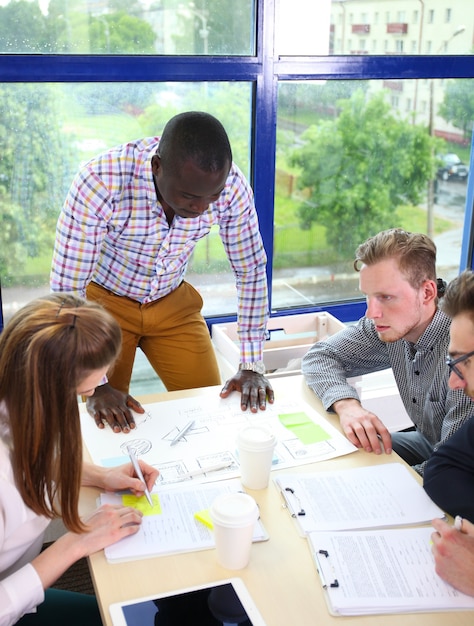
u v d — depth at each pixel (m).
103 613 1.06
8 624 1.13
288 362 2.59
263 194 2.76
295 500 1.33
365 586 1.11
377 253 1.61
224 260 2.86
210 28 2.48
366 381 2.94
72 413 1.12
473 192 3.15
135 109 2.51
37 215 2.54
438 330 1.65
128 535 1.22
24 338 1.10
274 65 2.59
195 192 1.64
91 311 1.16
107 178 1.78
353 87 2.79
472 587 1.10
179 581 1.12
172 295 2.19
